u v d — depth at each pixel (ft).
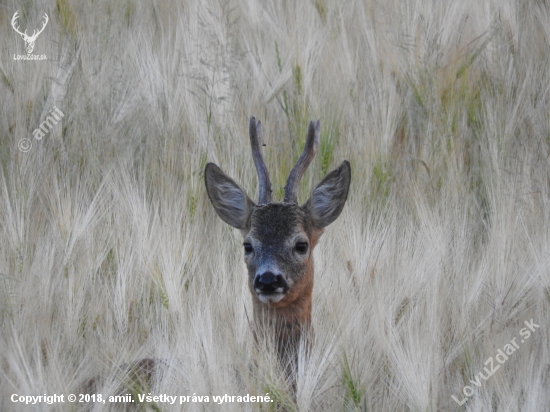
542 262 48.70
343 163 44.55
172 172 57.62
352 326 44.24
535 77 64.28
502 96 62.80
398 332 44.96
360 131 59.98
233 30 72.90
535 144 59.77
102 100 62.59
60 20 70.74
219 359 42.16
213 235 53.16
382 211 53.36
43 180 56.18
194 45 67.97
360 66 67.51
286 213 43.37
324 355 41.63
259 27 71.31
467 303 47.44
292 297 43.04
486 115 61.00
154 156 58.90
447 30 67.00
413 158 59.06
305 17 71.26
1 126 61.11
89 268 49.21
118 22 71.77
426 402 41.73
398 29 68.74
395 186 57.26
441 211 53.72
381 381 44.06
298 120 61.05
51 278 48.39
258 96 64.34
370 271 48.14
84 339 46.75
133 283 48.96
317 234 45.06
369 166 57.16
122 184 54.29
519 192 54.70
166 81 63.93
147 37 69.31
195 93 62.59
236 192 45.11
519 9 70.44
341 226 51.08
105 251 50.60
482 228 55.01
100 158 58.80
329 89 64.28
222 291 48.29
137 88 63.93
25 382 40.83
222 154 58.29
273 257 42.27
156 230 50.37
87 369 44.88
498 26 67.41
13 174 55.01
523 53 66.80
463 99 63.00
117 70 64.75
